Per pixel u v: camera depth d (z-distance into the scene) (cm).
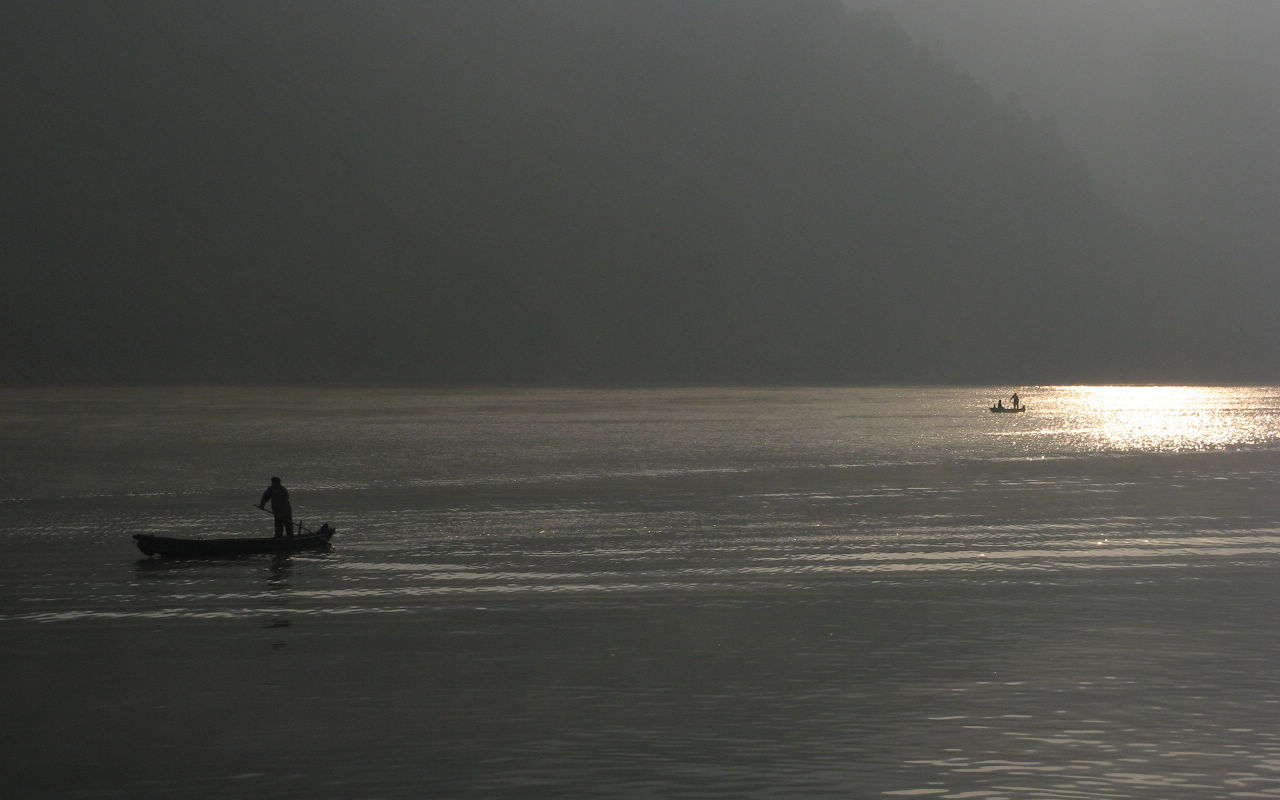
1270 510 4297
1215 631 2375
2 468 6469
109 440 8831
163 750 1731
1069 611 2577
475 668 2145
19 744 1764
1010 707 1873
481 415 12506
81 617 2603
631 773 1612
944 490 5025
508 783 1584
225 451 7644
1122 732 1748
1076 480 5453
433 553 3422
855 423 10612
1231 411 12962
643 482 5431
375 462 6681
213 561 3312
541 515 4247
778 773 1602
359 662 2197
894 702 1906
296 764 1667
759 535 3731
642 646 2294
